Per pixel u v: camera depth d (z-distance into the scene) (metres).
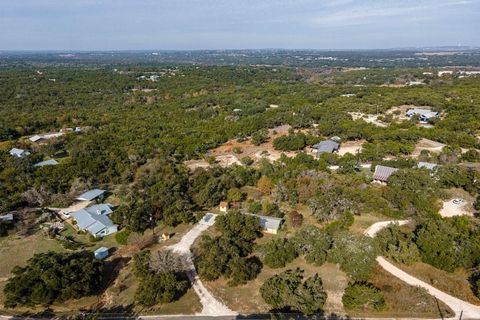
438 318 42.88
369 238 53.31
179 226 65.19
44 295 45.22
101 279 50.16
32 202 73.25
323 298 45.09
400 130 107.75
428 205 64.44
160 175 82.88
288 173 77.94
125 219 64.38
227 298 47.16
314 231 55.97
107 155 98.19
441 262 50.81
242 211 68.25
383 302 44.47
